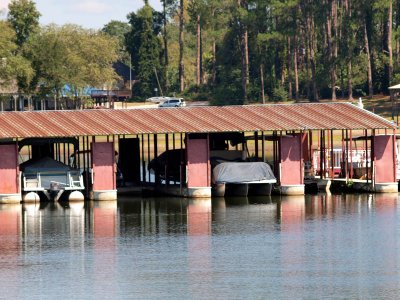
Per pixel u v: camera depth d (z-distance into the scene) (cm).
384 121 14750
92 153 13862
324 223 12312
